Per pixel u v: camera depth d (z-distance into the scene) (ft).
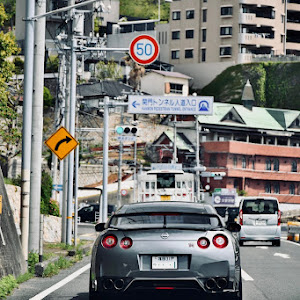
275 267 80.07
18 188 126.72
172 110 201.87
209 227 44.11
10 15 482.28
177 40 531.50
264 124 429.79
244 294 54.90
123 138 171.01
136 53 124.88
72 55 117.19
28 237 78.89
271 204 126.52
